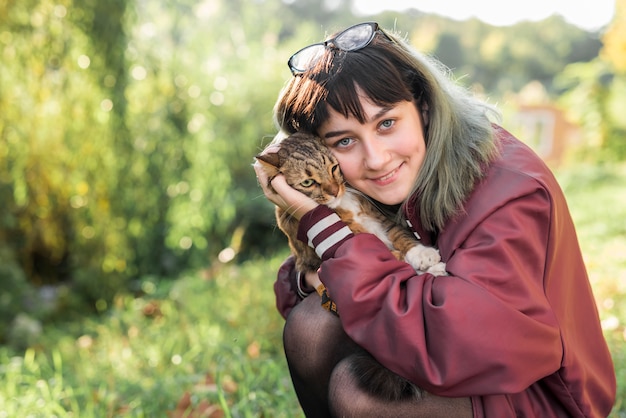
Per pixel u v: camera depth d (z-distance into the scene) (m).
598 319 2.15
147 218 7.14
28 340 5.45
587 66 17.77
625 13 12.80
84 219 6.83
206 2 9.35
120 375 3.93
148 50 6.87
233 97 8.45
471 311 1.79
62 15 5.84
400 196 2.14
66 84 5.99
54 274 7.49
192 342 4.30
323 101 2.07
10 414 3.30
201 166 7.32
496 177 1.99
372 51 2.07
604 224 7.48
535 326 1.81
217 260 7.47
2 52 5.75
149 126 6.89
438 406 1.96
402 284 1.95
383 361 1.88
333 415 2.08
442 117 2.05
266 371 3.41
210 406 3.13
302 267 2.44
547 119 20.19
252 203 8.51
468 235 1.95
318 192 2.34
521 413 1.96
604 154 16.78
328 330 2.26
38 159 6.39
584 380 1.96
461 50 40.34
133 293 7.05
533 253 1.89
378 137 2.08
